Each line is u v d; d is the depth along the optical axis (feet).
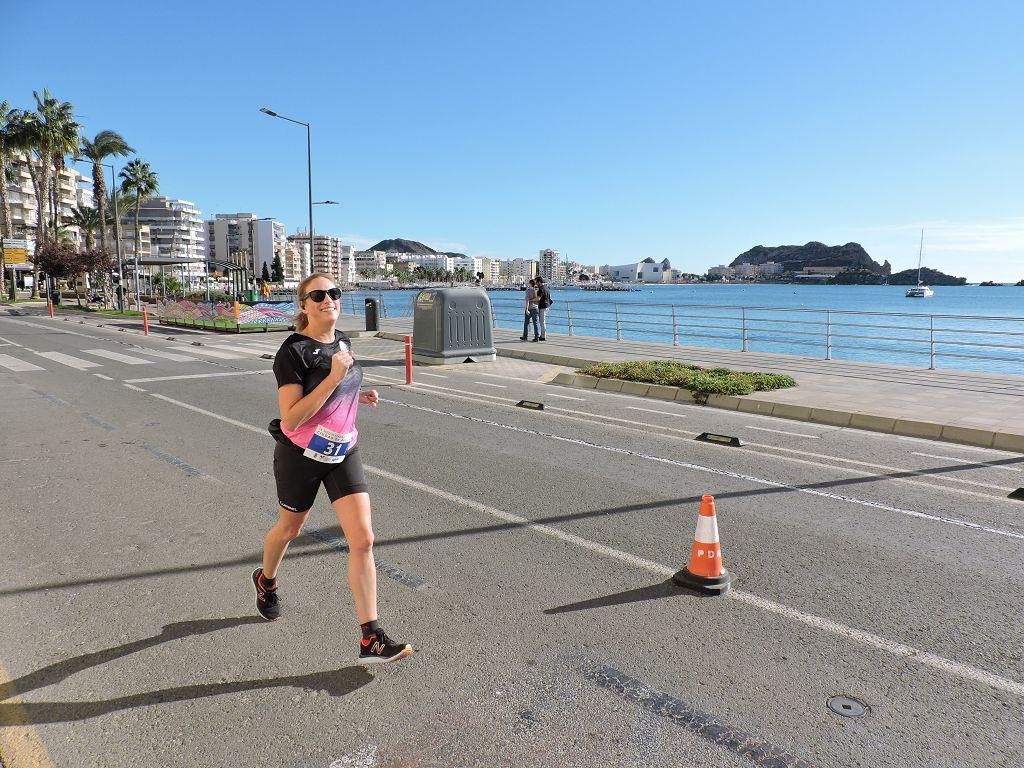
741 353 53.52
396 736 8.95
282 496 10.83
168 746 8.73
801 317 238.27
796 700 9.77
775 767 8.36
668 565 14.57
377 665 10.63
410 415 31.30
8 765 8.33
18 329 86.48
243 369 47.11
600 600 12.92
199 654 10.95
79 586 13.42
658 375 38.78
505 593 13.19
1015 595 13.20
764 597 13.07
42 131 171.63
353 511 10.41
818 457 24.03
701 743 8.80
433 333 50.03
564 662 10.75
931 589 13.46
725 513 17.92
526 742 8.82
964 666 10.69
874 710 9.53
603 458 23.63
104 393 36.78
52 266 151.53
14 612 12.37
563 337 67.36
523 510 18.01
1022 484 20.85
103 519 17.20
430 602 12.78
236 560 14.70
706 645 11.29
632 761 8.46
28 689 9.96
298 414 9.82
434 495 19.25
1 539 15.84
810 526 16.98
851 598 13.05
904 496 19.49
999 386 37.35
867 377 40.96
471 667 10.59
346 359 9.74
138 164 199.93
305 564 14.47
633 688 10.04
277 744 8.79
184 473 21.42
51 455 23.58
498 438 26.66
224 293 180.45
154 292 247.29
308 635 11.56
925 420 28.17
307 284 10.05
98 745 8.74
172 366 48.57
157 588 13.34
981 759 8.51
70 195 345.72
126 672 10.43
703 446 25.59
